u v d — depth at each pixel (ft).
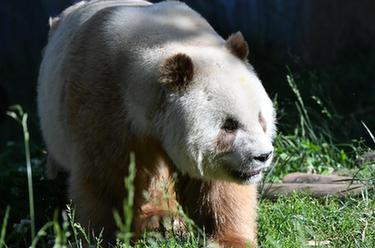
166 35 36.63
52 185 44.78
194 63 34.76
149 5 39.75
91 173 36.65
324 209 39.09
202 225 37.52
